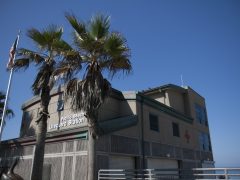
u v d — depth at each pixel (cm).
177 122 2483
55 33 1348
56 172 1512
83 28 1188
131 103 1925
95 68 1137
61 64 1220
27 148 1834
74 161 1435
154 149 1959
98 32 1145
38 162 1184
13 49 1403
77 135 1473
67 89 1197
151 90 2708
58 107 1919
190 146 2608
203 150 2894
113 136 1571
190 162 2489
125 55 1169
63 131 1547
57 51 1258
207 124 3234
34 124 2158
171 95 2686
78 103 1117
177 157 2273
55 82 1272
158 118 2155
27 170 1745
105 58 1194
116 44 1114
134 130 1800
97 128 1115
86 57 1201
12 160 1933
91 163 1074
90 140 1105
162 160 2055
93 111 1108
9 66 1376
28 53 1359
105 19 1159
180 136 2453
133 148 1727
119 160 1584
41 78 1303
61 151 1537
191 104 2922
